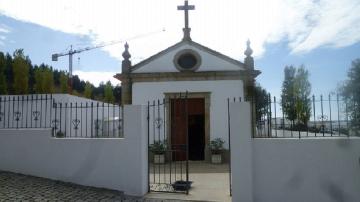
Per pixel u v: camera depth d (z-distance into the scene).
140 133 8.66
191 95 17.28
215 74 17.17
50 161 9.46
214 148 16.25
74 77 48.16
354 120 7.55
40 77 25.22
